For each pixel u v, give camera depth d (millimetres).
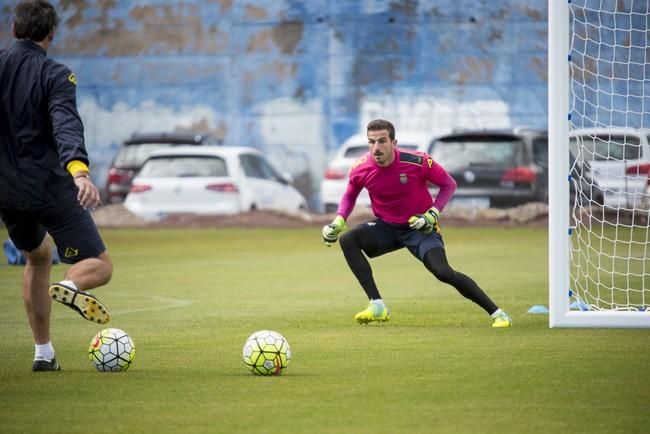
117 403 22562
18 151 24703
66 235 25062
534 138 94188
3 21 106062
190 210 97500
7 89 24641
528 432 19672
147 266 62062
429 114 101188
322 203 100750
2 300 45219
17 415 21453
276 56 103125
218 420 20797
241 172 97750
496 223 93688
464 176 93938
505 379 25172
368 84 102000
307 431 19812
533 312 39688
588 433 19609
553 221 34375
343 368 27047
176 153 98188
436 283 52250
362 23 101875
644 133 87250
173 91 104312
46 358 26953
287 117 102875
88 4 105188
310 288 50188
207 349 31125
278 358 26031
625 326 34250
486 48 100688
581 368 26703
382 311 36625
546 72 100125
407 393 23469
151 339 33500
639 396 22969
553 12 33938
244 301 44938
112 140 104562
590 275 55688
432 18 101188
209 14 103875
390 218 37188
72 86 24719
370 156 37000
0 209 25172
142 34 104750
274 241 82000
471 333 33875
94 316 23844
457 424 20312
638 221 87875
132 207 98375
